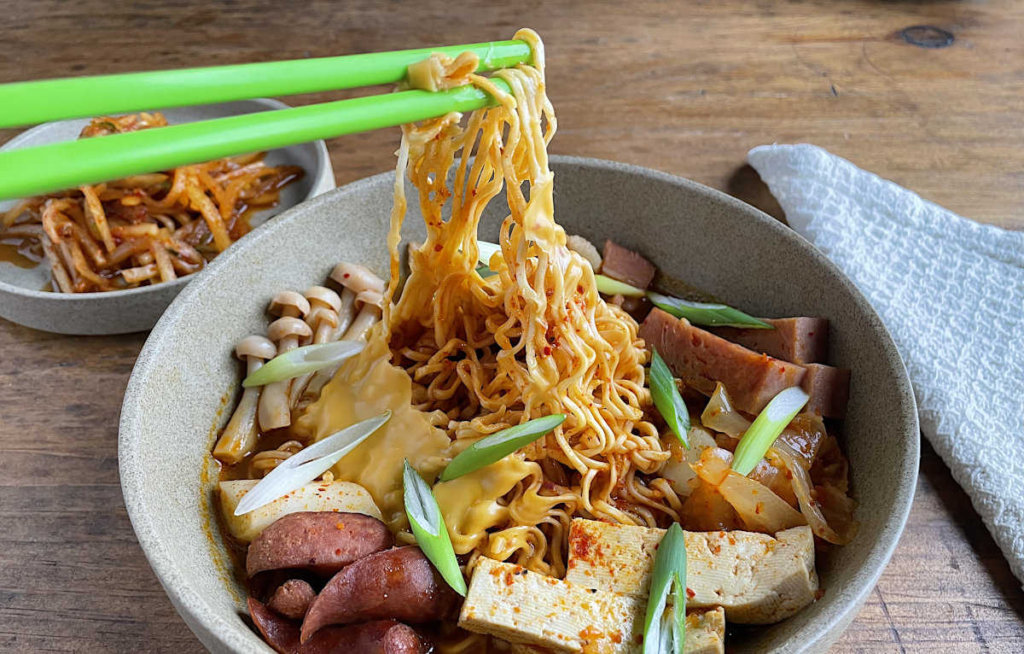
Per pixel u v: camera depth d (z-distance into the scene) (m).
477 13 0.58
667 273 0.42
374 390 0.37
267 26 0.57
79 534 0.37
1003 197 0.48
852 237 0.44
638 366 0.39
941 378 0.39
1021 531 0.36
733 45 0.56
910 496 0.32
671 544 0.33
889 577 0.36
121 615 0.35
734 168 0.49
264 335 0.40
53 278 0.44
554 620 0.32
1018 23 0.58
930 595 0.36
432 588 0.33
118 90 0.27
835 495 0.35
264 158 0.49
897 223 0.45
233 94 0.28
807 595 0.32
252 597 0.34
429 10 0.59
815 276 0.38
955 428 0.38
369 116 0.30
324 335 0.40
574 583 0.33
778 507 0.35
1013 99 0.53
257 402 0.39
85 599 0.36
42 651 0.34
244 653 0.29
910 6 0.60
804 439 0.37
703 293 0.42
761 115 0.52
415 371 0.38
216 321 0.38
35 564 0.36
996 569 0.36
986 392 0.39
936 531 0.37
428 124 0.34
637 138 0.51
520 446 0.35
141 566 0.36
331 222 0.41
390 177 0.41
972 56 0.56
